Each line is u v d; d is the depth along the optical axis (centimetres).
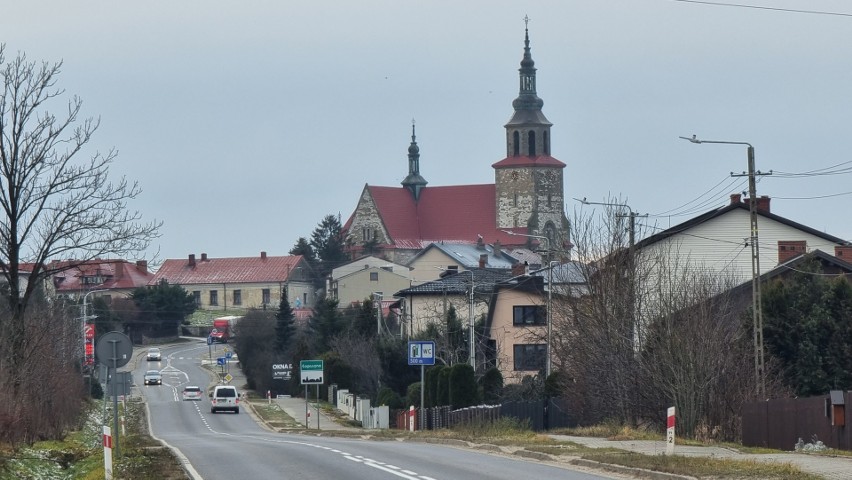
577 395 13250
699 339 11444
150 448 10175
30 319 13600
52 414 12925
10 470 8656
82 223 11244
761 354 11575
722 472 6397
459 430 12688
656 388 11988
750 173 12050
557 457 7869
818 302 13325
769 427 9694
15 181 10869
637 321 13150
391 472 7019
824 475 6178
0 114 10844
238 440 12512
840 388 13075
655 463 6975
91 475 7800
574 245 15912
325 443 11075
